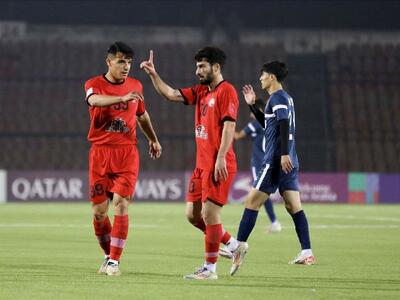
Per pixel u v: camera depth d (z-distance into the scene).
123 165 34.44
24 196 128.62
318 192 134.50
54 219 80.00
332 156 148.38
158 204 123.25
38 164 142.38
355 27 169.62
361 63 162.88
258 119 39.81
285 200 40.53
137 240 55.19
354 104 157.12
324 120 154.50
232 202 131.00
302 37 169.00
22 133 146.25
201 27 167.75
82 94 153.38
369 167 147.88
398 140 152.12
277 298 26.91
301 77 160.38
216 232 32.75
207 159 32.91
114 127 34.38
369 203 135.12
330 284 31.33
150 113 151.25
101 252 44.94
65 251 45.53
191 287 29.56
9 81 153.38
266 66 38.94
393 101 158.38
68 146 145.75
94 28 166.38
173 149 146.88
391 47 165.75
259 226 73.88
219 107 32.59
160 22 167.00
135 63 157.00
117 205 34.03
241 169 143.75
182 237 58.12
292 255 45.12
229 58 159.75
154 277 33.00
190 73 156.88
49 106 150.50
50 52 157.38
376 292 28.92
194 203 34.34
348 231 66.38
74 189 129.75
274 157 38.12
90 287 29.19
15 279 31.55
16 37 163.88
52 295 26.95
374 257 43.91
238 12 167.50
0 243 50.97
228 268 37.72
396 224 76.25
